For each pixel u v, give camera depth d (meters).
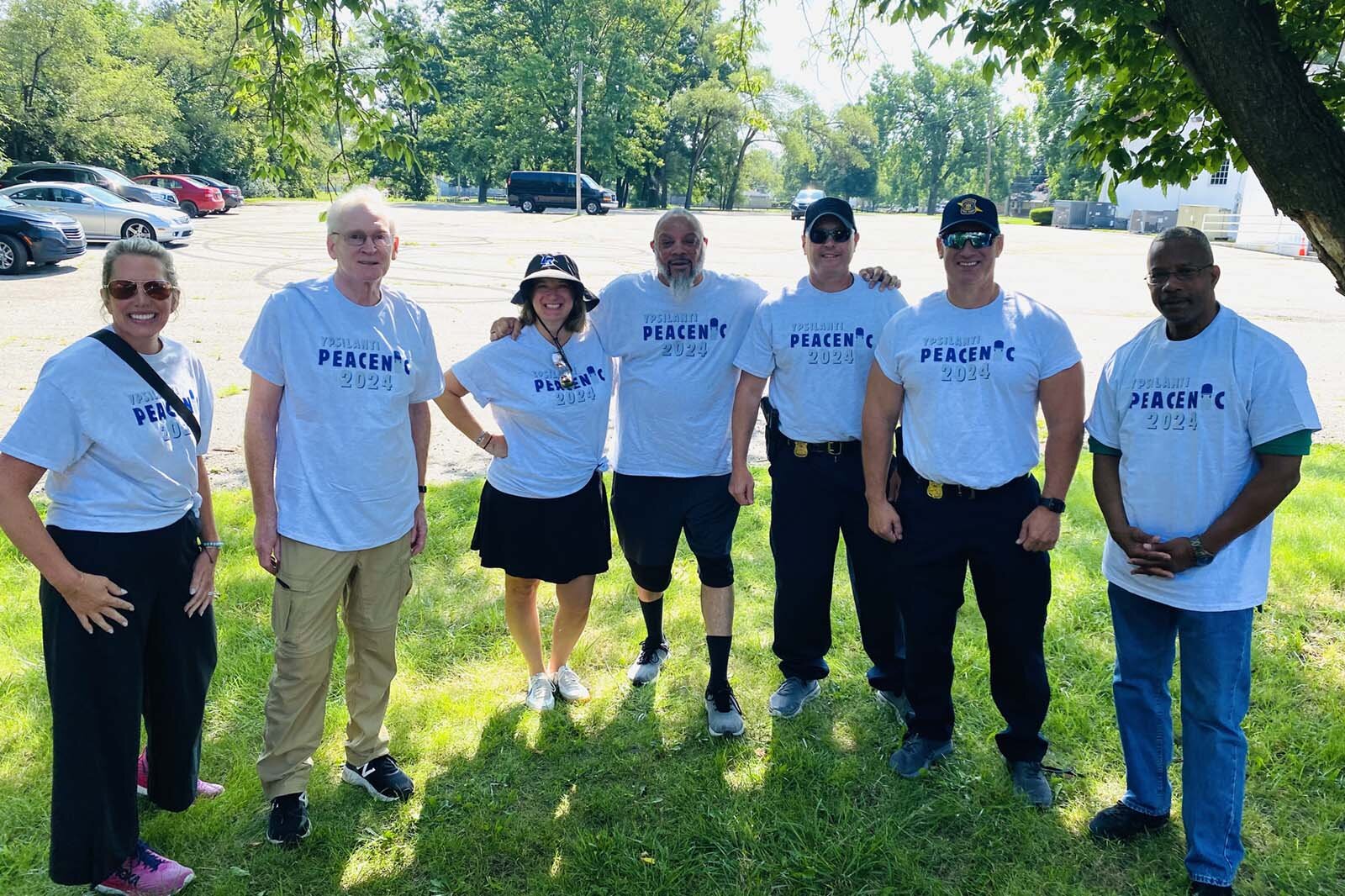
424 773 3.25
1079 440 2.89
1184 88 3.65
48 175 22.47
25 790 3.10
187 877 2.67
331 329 2.74
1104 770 3.25
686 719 3.60
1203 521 2.52
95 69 34.00
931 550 3.01
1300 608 4.36
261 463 2.72
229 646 4.04
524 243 24.14
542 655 3.78
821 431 3.37
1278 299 15.39
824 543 3.45
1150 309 14.30
